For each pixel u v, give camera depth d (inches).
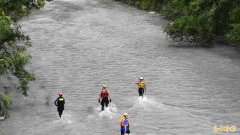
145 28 5255.9
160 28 5255.9
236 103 2637.8
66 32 4955.7
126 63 3597.4
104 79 3137.3
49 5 7165.4
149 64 3560.5
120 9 6934.1
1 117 2381.9
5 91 2847.0
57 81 3090.6
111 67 3469.5
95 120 2363.4
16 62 2463.1
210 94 2805.1
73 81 3095.5
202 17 4281.5
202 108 2544.3
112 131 2214.6
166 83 3031.5
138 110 2506.2
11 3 2652.6
